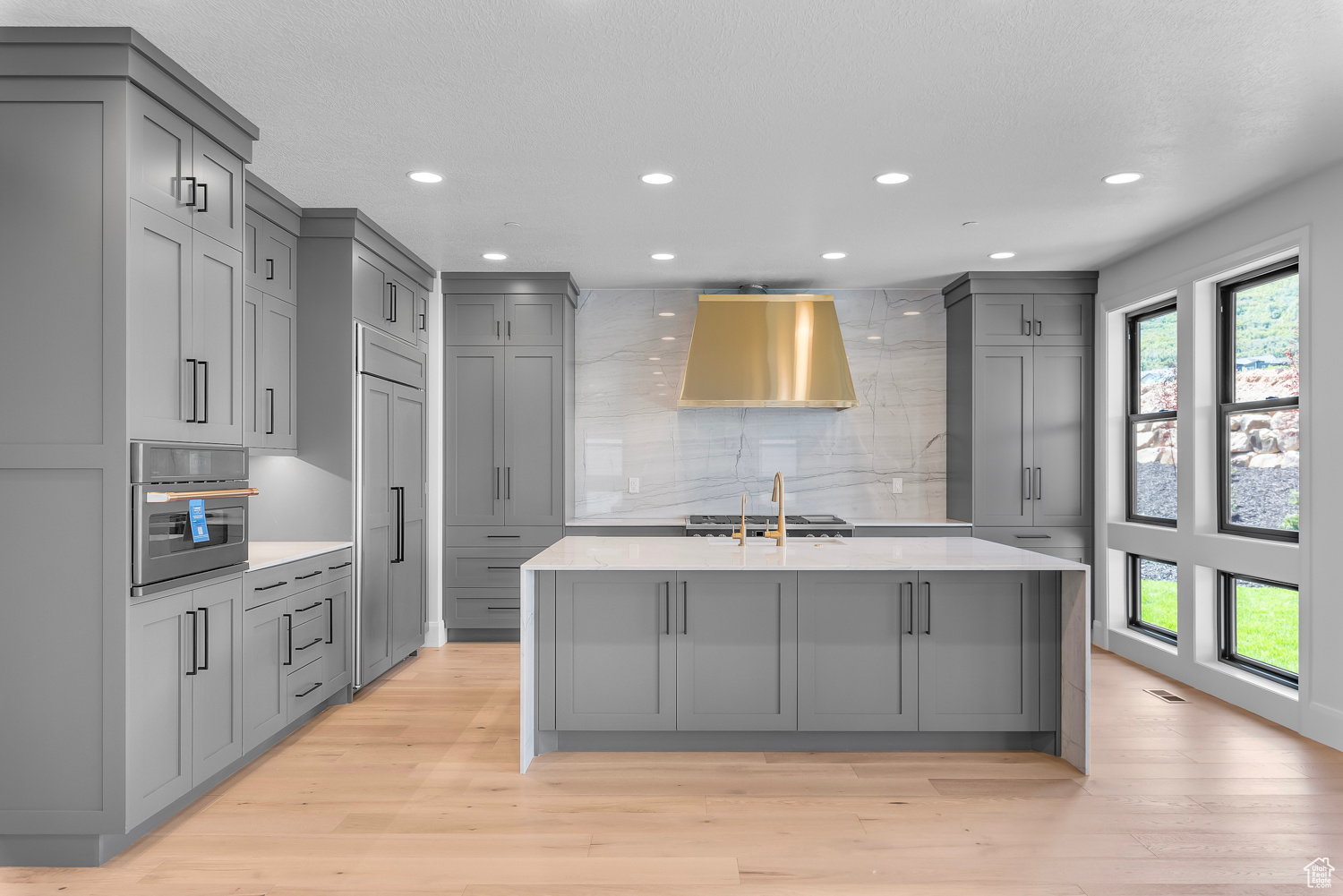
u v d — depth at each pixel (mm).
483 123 3002
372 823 2756
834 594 3391
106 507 2398
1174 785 3051
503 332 5531
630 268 5355
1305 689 3590
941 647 3396
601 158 3355
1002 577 3396
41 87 2391
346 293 4148
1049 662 3396
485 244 4773
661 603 3381
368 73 2619
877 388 5996
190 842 2607
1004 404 5445
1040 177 3568
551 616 3393
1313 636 3533
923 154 3301
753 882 2352
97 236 2396
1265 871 2398
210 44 2436
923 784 3076
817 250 4859
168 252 2611
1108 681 4535
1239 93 2746
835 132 3074
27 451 2400
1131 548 5039
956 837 2629
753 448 6020
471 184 3697
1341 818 2764
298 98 2797
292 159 3387
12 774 2406
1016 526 5441
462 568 5543
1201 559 4324
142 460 2420
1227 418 4301
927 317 5988
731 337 5543
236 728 3045
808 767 3256
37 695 2400
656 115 2936
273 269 3867
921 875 2389
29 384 2408
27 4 2211
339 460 4188
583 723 3389
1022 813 2812
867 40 2404
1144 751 3416
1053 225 4309
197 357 2768
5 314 2408
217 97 2770
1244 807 2848
